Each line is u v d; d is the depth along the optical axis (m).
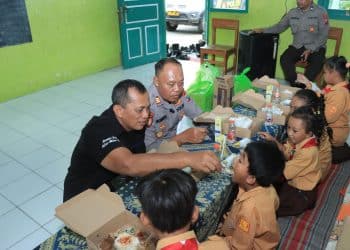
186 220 0.85
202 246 0.99
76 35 4.71
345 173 2.20
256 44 4.18
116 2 5.11
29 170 2.64
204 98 2.44
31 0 4.05
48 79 4.52
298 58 4.14
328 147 2.02
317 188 1.88
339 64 2.26
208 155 1.27
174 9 8.00
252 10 4.72
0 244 1.91
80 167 1.43
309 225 1.71
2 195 2.34
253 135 1.77
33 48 4.23
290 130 1.71
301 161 1.70
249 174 1.23
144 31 5.46
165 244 0.85
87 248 1.03
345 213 1.37
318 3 4.20
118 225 1.06
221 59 5.18
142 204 0.86
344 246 1.09
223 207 1.42
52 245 1.06
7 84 4.06
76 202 1.12
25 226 2.05
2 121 3.53
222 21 4.88
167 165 1.21
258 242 1.26
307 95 1.98
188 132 1.73
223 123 1.78
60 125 3.43
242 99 2.18
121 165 1.22
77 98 4.16
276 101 2.21
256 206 1.21
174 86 1.63
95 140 1.26
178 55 5.96
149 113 1.41
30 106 3.93
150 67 5.50
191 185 0.86
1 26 3.81
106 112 1.38
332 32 4.12
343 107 2.23
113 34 5.27
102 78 4.92
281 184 1.75
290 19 4.07
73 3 4.53
